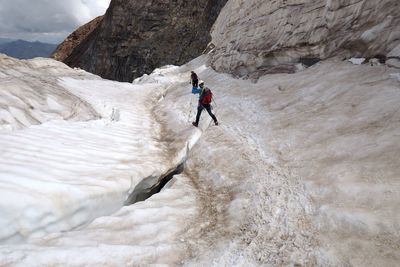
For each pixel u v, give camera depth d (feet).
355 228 17.58
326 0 43.78
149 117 50.24
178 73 96.53
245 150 30.78
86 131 34.50
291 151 27.81
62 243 17.92
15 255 15.98
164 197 25.07
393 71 31.48
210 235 20.35
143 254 17.95
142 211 22.38
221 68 68.28
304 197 21.48
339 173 21.98
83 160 26.13
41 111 34.53
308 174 23.70
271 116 36.47
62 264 16.30
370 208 18.25
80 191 20.71
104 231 19.83
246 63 57.36
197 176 29.89
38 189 19.25
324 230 18.39
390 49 33.42
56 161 24.08
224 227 20.98
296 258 17.17
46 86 42.98
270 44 52.39
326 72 39.52
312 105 34.55
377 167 20.86
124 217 21.57
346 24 40.14
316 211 19.83
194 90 51.57
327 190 21.12
